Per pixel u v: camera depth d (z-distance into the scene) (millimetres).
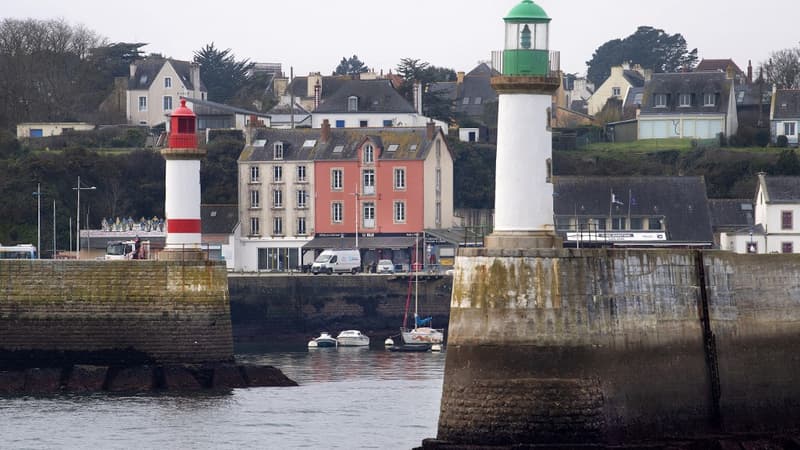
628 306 182125
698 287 190625
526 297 178125
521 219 182250
